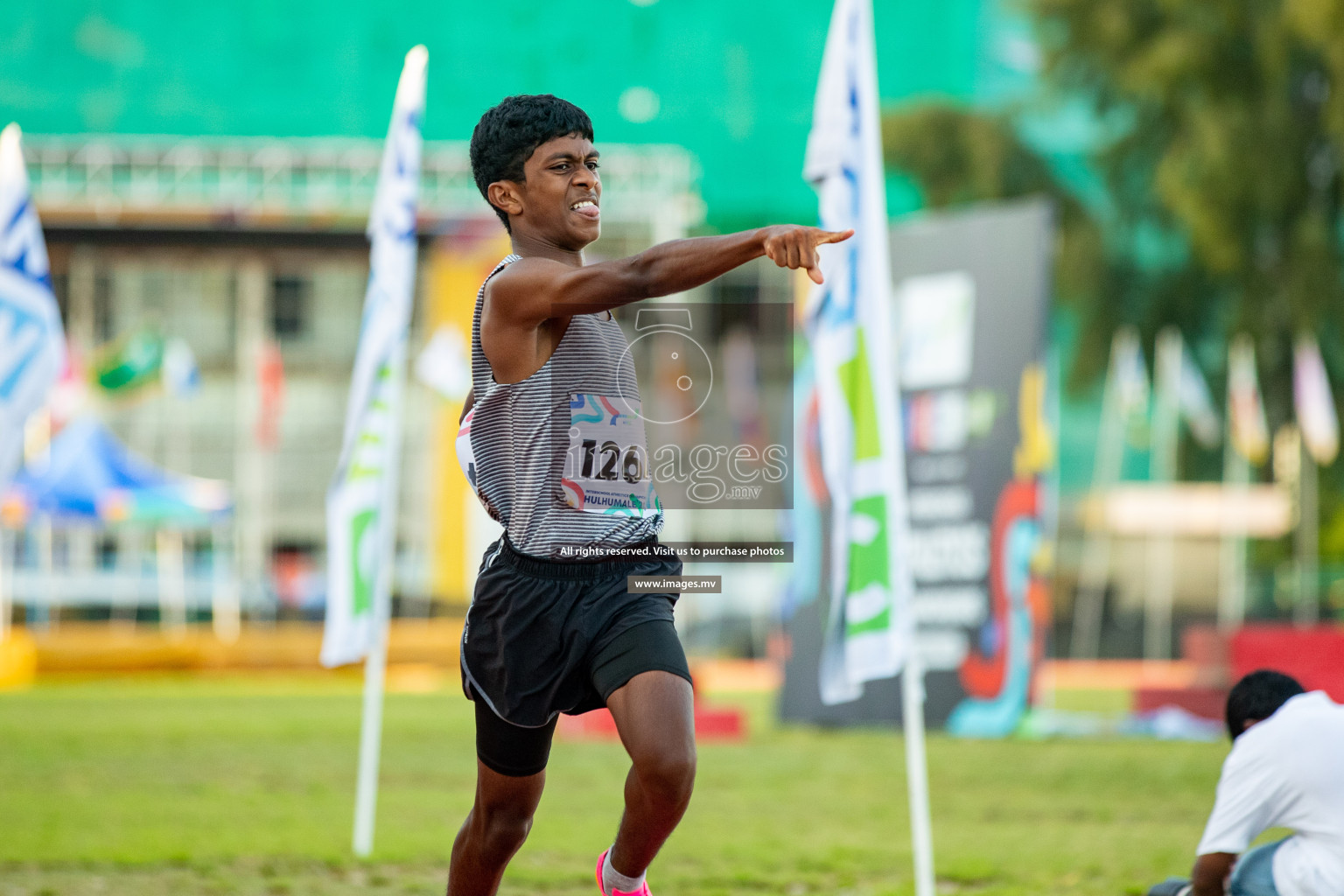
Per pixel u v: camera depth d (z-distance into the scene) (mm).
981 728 34812
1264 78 75688
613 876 9609
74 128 85000
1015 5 82375
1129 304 80750
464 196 79312
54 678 60719
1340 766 11789
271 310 89500
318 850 18641
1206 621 79938
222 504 70875
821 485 36594
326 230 84438
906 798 24453
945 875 17406
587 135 9797
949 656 35594
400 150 20375
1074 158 87000
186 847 18797
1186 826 21594
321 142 83188
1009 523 34562
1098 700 50188
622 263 8727
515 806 10102
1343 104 71438
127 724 38062
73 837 19547
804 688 37438
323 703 47094
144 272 88688
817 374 16234
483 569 9914
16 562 81562
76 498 66938
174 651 63000
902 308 36469
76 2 84688
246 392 88250
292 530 87500
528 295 8984
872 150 15984
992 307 34719
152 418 87562
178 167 82438
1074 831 21000
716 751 31688
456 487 78875
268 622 82375
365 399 20109
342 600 19469
